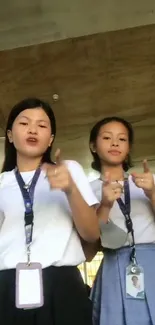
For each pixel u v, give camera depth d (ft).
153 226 6.65
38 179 5.40
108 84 18.75
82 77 18.19
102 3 13.57
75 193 4.78
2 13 13.92
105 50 16.40
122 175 7.30
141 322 5.92
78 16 14.23
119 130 7.47
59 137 23.71
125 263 6.37
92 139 7.77
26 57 16.63
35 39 15.52
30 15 14.03
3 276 4.79
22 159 5.65
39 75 17.85
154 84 18.80
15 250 4.87
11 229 5.02
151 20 14.60
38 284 4.61
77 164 5.51
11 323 4.53
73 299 4.68
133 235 6.47
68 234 5.04
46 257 4.79
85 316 4.66
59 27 14.80
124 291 6.18
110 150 7.34
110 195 5.75
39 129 5.61
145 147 25.27
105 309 6.19
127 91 19.35
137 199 6.86
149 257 6.37
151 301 6.03
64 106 20.44
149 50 16.43
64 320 4.53
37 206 5.15
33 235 4.93
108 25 14.84
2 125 21.34
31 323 4.52
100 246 6.71
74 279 4.86
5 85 18.48
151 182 6.07
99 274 6.69
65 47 16.12
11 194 5.32
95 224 5.01
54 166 4.92
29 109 5.71
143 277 6.18
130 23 14.76
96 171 8.15
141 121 22.27
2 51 16.25
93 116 21.42
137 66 17.52
